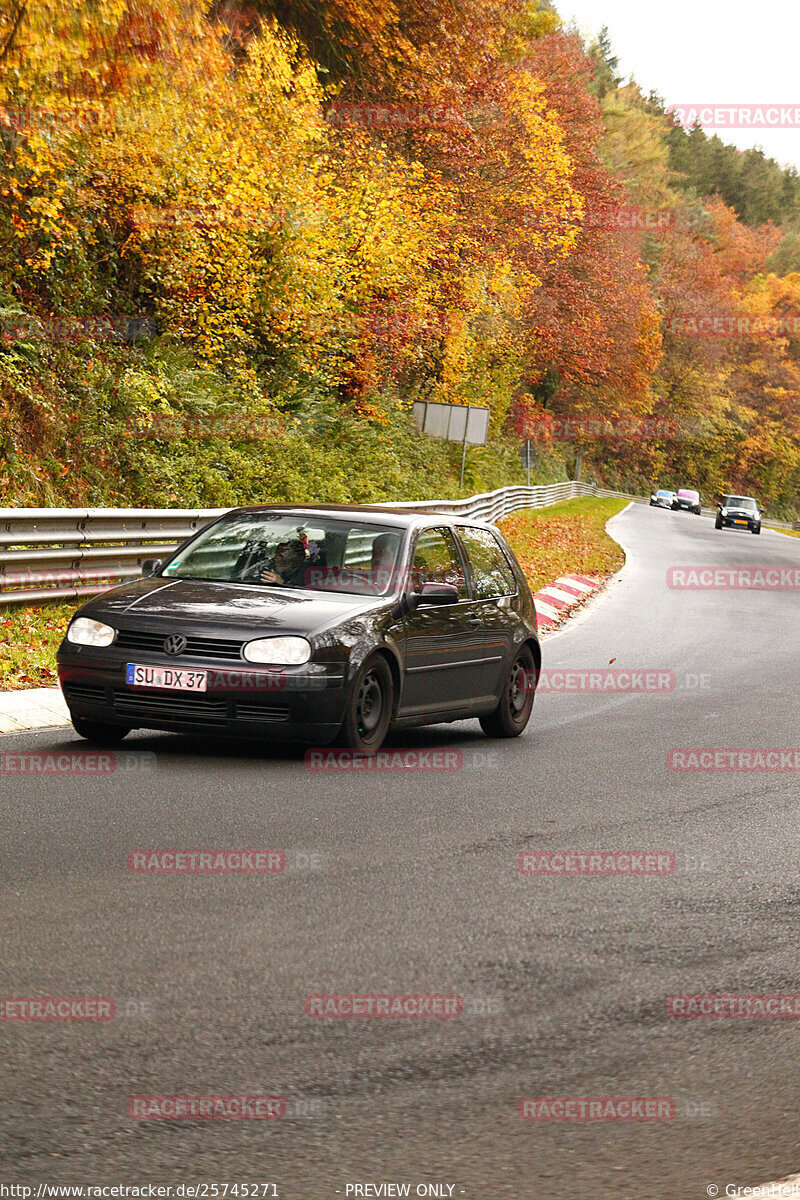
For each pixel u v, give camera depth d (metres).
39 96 17.89
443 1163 3.24
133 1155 3.21
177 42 19.17
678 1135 3.45
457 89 39.19
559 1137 3.41
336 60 35.84
